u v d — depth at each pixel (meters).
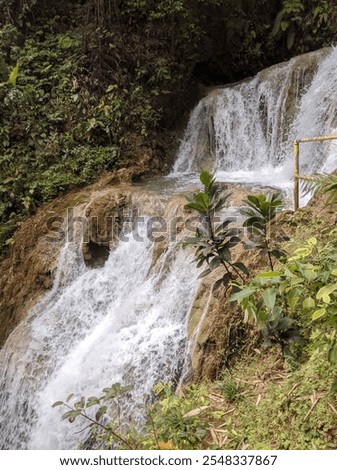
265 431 3.24
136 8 10.01
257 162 9.35
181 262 5.68
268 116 9.40
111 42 9.80
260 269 4.49
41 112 9.15
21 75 9.40
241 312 4.25
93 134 9.19
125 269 6.62
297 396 3.28
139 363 4.90
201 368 4.31
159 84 10.19
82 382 5.23
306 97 8.88
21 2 10.34
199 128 10.37
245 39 11.79
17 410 5.79
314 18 11.32
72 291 6.84
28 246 7.68
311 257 4.05
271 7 12.06
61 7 10.97
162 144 10.12
